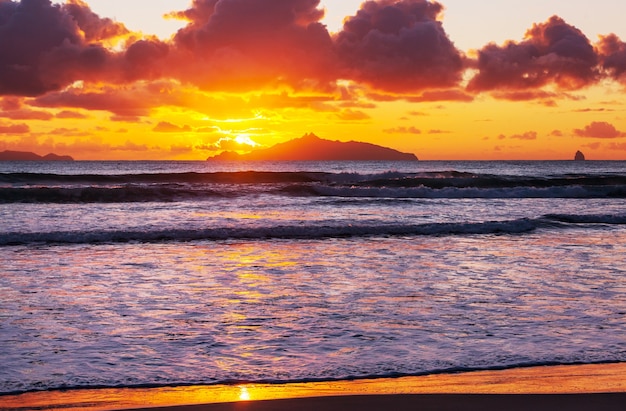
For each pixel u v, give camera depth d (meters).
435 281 12.12
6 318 9.09
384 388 6.22
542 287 11.55
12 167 121.56
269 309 9.77
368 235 19.70
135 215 25.19
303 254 15.69
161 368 6.94
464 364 7.06
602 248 16.89
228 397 5.97
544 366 7.01
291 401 5.70
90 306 9.88
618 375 6.67
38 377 6.60
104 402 5.84
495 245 17.45
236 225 22.16
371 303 10.21
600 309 9.84
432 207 29.72
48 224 22.11
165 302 10.21
